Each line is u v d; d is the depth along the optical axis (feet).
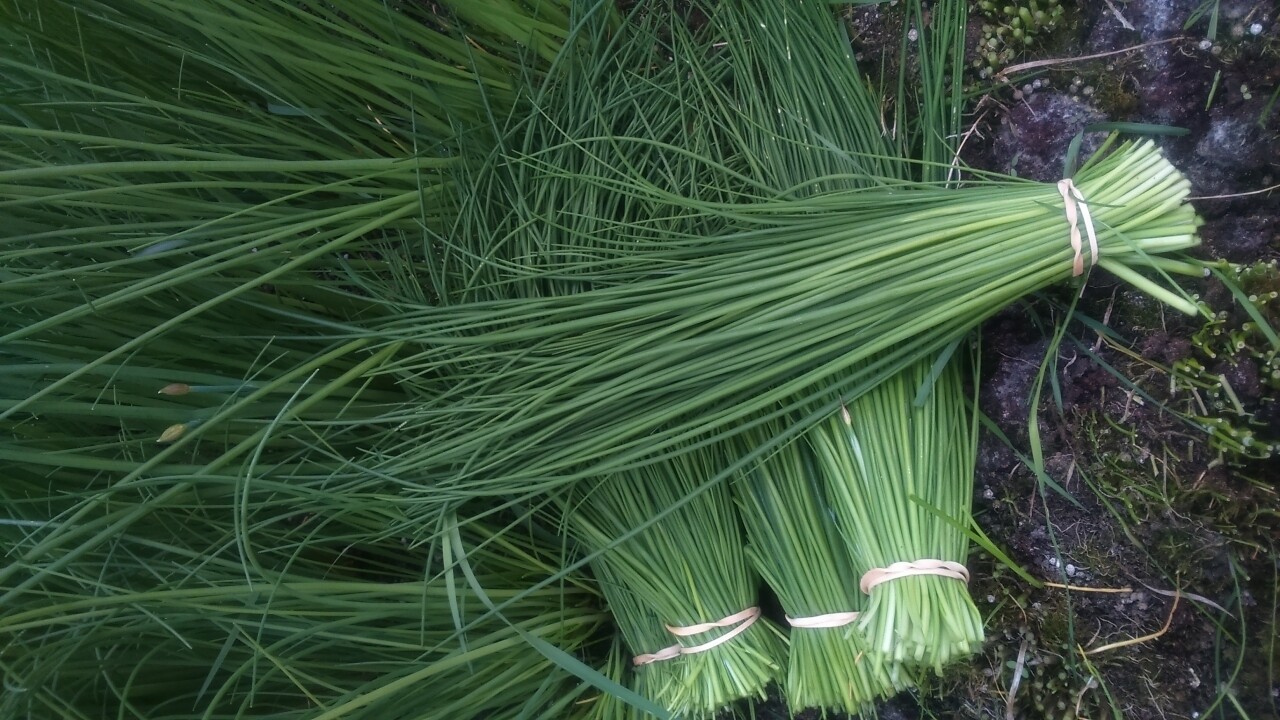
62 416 0.89
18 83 0.88
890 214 0.82
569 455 0.86
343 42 0.95
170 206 0.87
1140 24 0.86
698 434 0.85
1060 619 0.92
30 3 0.87
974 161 0.94
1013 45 0.91
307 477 0.87
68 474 0.91
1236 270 0.82
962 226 0.78
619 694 0.84
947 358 0.84
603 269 0.92
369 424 0.93
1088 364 0.89
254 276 0.95
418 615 0.92
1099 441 0.89
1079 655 0.91
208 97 0.95
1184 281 0.85
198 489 0.90
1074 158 0.83
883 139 0.93
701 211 0.86
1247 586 0.85
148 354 0.92
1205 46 0.83
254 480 0.80
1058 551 0.84
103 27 0.91
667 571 0.93
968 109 0.95
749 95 0.95
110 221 0.90
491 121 0.95
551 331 0.85
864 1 0.92
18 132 0.73
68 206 0.89
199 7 0.84
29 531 0.89
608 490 0.94
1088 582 0.91
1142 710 0.90
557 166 0.93
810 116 0.93
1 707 0.76
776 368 0.81
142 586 0.92
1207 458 0.85
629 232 0.95
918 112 0.94
